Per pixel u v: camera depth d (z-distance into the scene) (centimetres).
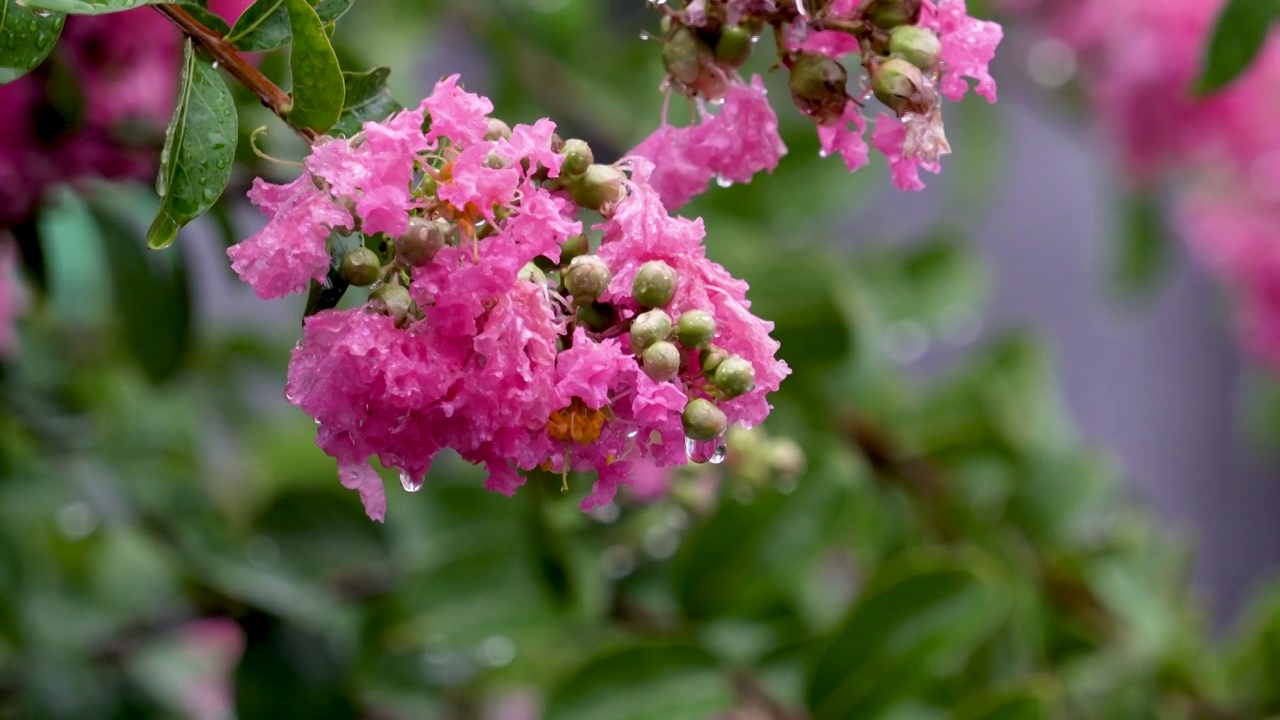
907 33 106
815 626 145
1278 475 351
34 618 157
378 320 103
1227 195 237
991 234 331
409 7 196
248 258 103
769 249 155
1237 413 350
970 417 164
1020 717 132
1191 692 159
